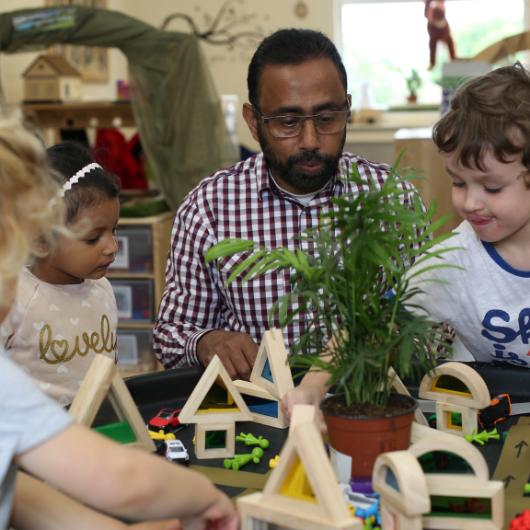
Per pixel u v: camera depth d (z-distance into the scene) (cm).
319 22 524
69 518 89
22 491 91
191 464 105
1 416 75
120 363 340
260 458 107
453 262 144
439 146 128
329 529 75
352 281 92
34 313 139
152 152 347
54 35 328
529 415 117
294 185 152
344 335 100
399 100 549
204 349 146
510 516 88
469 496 82
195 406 106
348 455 92
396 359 99
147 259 333
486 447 107
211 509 83
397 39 540
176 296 169
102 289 154
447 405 112
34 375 140
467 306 145
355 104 548
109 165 371
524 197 125
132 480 76
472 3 526
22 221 79
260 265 96
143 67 339
